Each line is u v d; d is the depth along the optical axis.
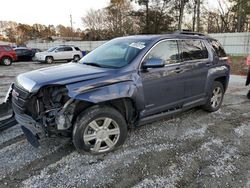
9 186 2.61
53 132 2.98
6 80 9.84
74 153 3.29
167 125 4.29
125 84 3.23
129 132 3.96
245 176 2.80
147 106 3.59
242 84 8.48
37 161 3.10
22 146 3.50
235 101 6.06
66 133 3.09
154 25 32.59
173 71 3.84
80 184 2.66
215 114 4.96
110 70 3.28
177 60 3.97
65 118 2.92
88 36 51.56
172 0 31.41
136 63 3.42
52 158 3.17
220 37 22.73
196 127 4.23
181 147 3.49
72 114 2.98
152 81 3.55
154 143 3.60
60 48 20.34
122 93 3.17
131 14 34.06
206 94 4.66
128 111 3.46
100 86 3.02
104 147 3.28
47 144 3.54
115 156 3.22
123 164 3.04
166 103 3.88
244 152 3.36
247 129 4.18
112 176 2.80
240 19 31.55
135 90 3.34
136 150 3.38
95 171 2.89
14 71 13.50
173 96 3.96
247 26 33.69
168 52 3.85
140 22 34.03
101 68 3.40
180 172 2.88
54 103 2.97
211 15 35.03
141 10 33.22
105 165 3.02
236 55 21.17
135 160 3.13
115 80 3.16
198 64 4.32
